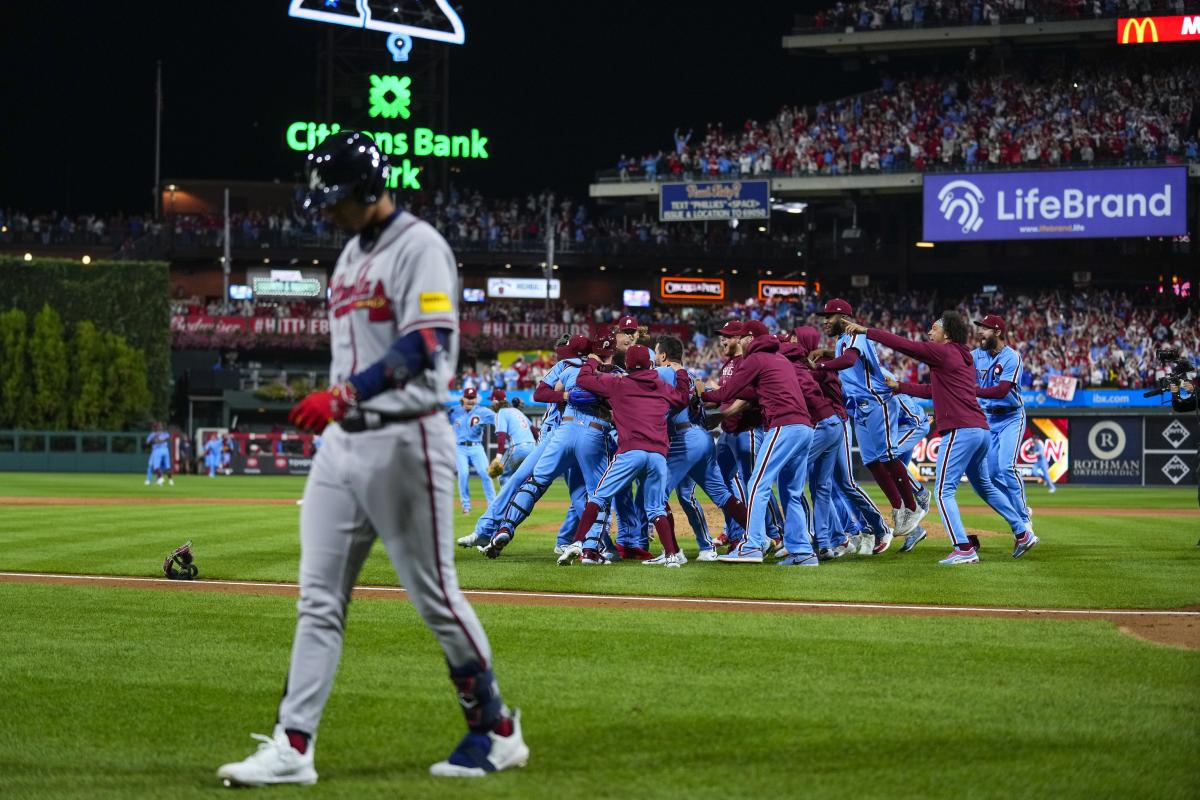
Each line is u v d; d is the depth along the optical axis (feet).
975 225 141.38
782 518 41.06
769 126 164.14
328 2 169.78
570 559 35.91
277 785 13.80
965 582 32.19
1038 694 18.34
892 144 151.94
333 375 14.80
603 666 20.51
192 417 152.97
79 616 25.88
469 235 175.01
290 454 141.18
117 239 185.06
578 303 183.52
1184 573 34.35
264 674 19.94
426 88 180.04
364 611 26.45
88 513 60.29
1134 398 118.52
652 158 165.68
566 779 13.98
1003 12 148.66
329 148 14.03
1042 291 158.71
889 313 155.43
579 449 37.17
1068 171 137.69
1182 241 147.54
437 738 16.01
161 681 19.39
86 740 15.88
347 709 17.56
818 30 155.53
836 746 15.39
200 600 28.40
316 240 171.63
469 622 14.44
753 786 13.67
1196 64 149.18
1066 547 43.09
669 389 36.24
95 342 144.97
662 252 174.50
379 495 14.05
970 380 36.76
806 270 161.58
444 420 14.46
